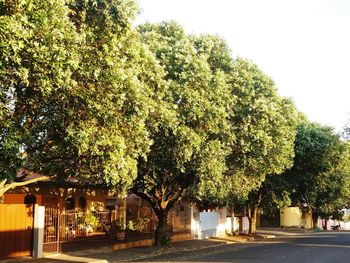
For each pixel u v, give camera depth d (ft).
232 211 137.18
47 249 68.13
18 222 64.03
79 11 47.14
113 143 47.39
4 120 41.22
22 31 36.68
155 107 55.72
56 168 54.95
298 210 185.26
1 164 40.88
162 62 63.72
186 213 111.34
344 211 217.15
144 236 99.30
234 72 76.89
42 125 48.39
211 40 77.61
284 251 80.48
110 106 45.80
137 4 47.50
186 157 63.21
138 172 74.13
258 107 76.84
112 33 46.39
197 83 62.85
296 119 99.66
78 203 95.61
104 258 66.33
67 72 41.09
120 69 45.29
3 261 60.44
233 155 80.59
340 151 143.33
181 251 83.66
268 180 129.08
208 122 64.18
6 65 38.55
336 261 64.23
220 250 85.20
